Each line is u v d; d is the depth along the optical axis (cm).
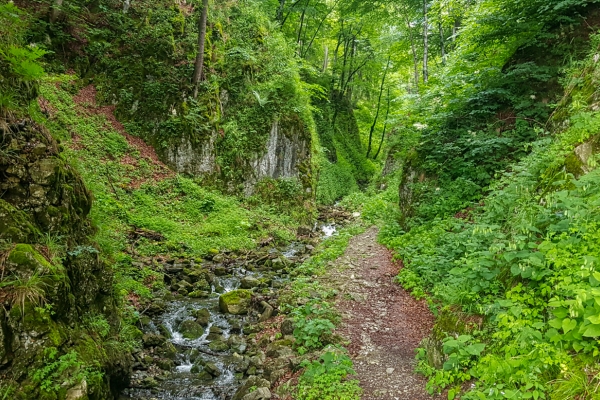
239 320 800
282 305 810
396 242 1119
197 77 1645
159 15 1733
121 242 1045
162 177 1482
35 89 560
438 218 998
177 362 643
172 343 699
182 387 568
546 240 425
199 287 956
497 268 522
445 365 424
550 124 844
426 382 460
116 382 530
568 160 570
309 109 2144
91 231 609
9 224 428
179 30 1744
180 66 1677
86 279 519
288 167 1873
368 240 1348
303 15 2781
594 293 292
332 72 3369
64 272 456
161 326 740
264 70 1936
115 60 1592
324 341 605
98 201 1179
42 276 418
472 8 1407
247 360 639
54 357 398
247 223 1450
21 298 389
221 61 1816
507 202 659
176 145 1559
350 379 489
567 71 877
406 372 497
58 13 1503
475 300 495
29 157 476
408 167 1273
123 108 1549
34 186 471
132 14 1716
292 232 1590
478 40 1120
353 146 3412
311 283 895
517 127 944
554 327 341
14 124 474
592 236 398
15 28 532
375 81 3500
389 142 2669
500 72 1048
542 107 936
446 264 759
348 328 657
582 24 968
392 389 458
